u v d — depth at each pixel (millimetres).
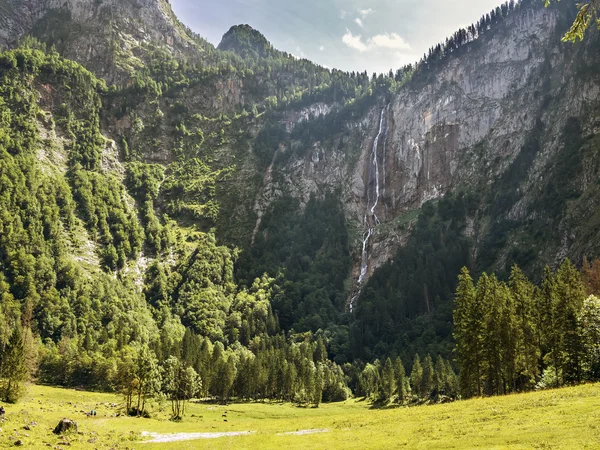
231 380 152375
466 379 83688
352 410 143625
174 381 109750
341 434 49250
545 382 79312
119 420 83188
